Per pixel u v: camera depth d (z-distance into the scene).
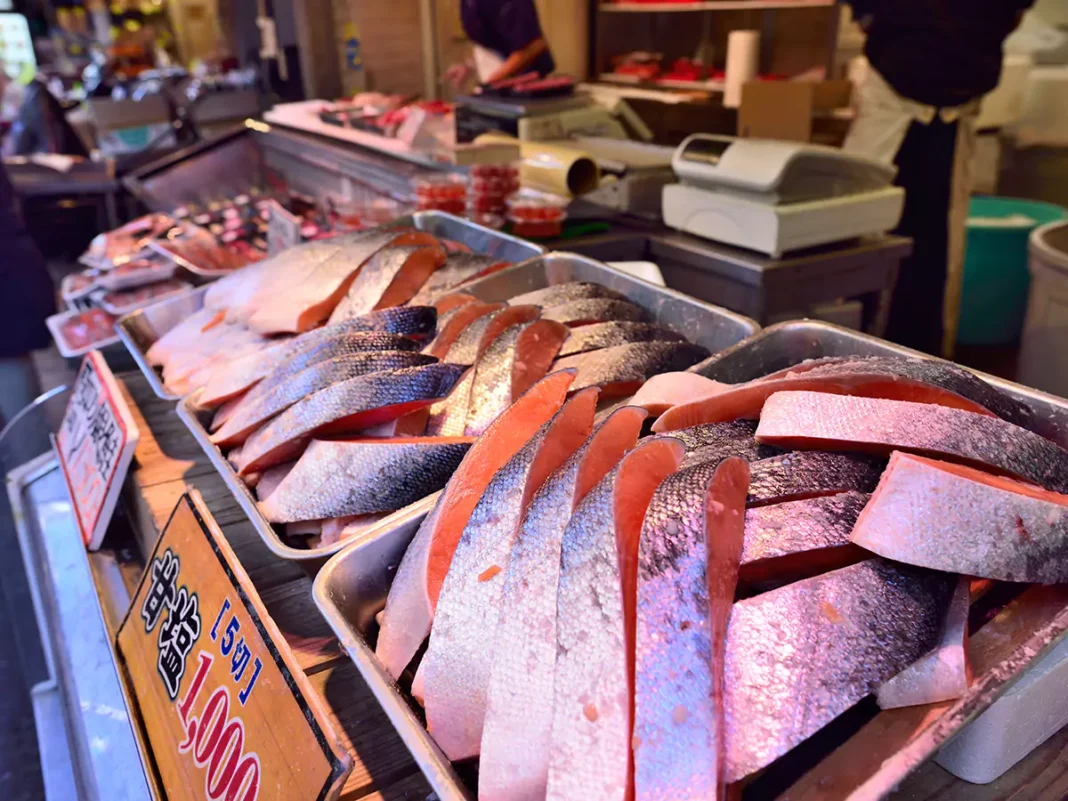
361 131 3.03
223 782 0.81
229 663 0.88
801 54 5.09
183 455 1.46
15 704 2.01
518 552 0.69
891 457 0.67
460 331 1.22
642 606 0.59
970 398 0.86
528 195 2.46
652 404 0.95
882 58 3.14
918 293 3.42
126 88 5.79
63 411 2.12
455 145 2.59
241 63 5.94
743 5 4.86
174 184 3.36
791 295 2.28
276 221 2.30
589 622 0.61
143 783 1.05
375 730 0.86
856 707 0.65
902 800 0.72
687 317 1.33
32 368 2.94
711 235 2.42
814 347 1.14
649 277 1.61
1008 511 0.65
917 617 0.63
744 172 2.23
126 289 2.38
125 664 1.10
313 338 1.21
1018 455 0.74
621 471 0.66
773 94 3.05
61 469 1.59
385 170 2.56
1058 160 4.56
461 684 0.71
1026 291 3.88
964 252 3.39
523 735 0.63
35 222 4.08
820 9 4.86
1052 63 4.60
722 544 0.62
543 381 0.89
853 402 0.76
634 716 0.57
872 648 0.60
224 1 6.09
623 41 6.14
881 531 0.65
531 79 3.58
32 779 1.82
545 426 0.79
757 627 0.60
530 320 1.18
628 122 3.63
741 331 1.23
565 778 0.58
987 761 0.71
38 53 7.12
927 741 0.55
